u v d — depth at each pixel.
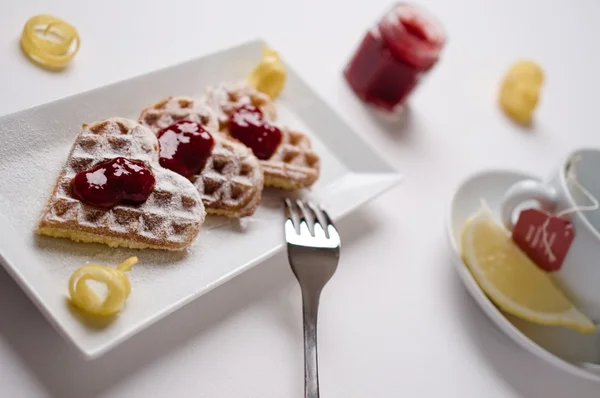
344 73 0.52
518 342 0.40
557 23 0.67
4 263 0.31
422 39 0.49
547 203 0.40
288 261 0.39
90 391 0.32
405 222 0.44
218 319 0.36
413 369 0.38
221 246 0.37
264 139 0.41
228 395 0.34
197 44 0.48
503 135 0.54
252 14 0.52
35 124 0.36
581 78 0.62
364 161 0.45
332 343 0.37
